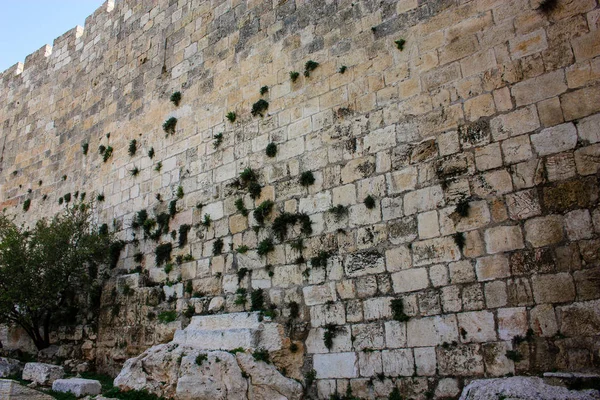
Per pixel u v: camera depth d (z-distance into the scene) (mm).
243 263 11773
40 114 20984
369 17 11562
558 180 8391
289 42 12883
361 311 9711
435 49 10359
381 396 9031
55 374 11562
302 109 12008
